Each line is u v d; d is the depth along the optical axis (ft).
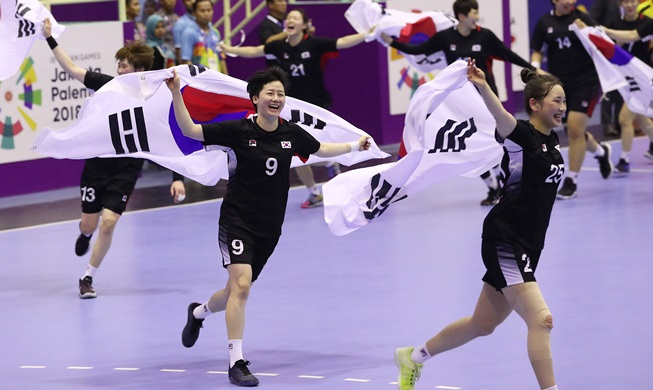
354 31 137.08
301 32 102.53
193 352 59.57
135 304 70.69
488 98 46.73
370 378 53.67
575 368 54.08
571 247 82.94
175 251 86.94
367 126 139.13
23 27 68.08
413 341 59.88
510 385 51.70
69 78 116.98
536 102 47.88
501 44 99.19
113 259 84.58
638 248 81.71
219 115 61.57
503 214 47.91
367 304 68.33
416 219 96.78
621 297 67.82
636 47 112.47
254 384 52.85
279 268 79.71
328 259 82.12
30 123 114.73
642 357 55.52
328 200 55.21
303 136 55.77
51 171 118.62
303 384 53.11
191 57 114.73
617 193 105.09
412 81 141.08
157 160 61.87
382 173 54.80
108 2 135.64
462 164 55.16
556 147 48.24
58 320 67.31
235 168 54.29
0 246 90.74
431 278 74.54
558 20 102.78
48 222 100.83
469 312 65.31
